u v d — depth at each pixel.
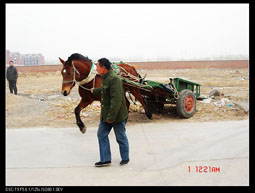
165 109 9.86
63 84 6.59
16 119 8.52
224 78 25.52
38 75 35.34
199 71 38.41
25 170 4.74
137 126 7.68
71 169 4.75
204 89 16.55
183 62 44.75
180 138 6.38
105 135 4.85
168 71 40.41
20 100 10.96
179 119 8.41
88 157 5.33
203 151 5.46
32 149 5.82
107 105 4.74
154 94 8.52
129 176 4.43
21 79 29.66
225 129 7.05
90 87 6.84
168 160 5.05
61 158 5.29
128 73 8.09
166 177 4.37
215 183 4.14
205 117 8.47
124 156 4.89
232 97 11.63
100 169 4.73
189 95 8.38
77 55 6.72
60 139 6.52
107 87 4.62
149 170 4.64
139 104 10.44
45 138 6.61
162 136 6.60
